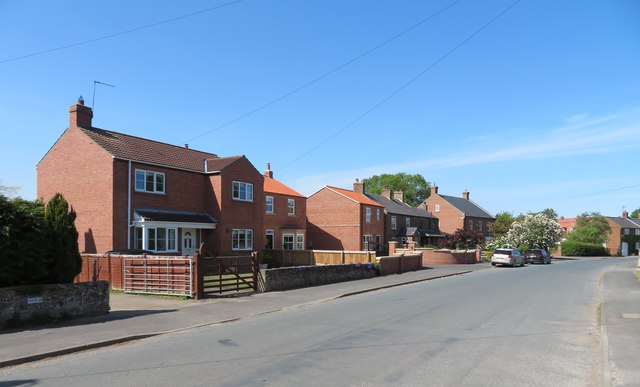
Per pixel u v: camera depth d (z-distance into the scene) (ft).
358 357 28.73
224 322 43.19
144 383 23.75
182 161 107.14
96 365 27.81
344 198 177.68
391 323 40.73
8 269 40.01
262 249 118.42
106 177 88.99
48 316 41.70
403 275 98.99
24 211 42.37
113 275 67.05
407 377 24.53
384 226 202.08
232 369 26.13
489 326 39.32
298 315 46.21
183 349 31.55
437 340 33.65
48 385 23.90
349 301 57.57
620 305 50.65
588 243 253.03
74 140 94.17
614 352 29.25
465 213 252.01
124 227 89.40
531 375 25.22
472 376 24.81
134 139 104.99
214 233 106.01
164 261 60.90
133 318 44.37
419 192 324.19
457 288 72.69
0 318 38.58
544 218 205.16
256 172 117.80
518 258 143.43
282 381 23.85
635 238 300.61
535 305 52.65
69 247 45.44
